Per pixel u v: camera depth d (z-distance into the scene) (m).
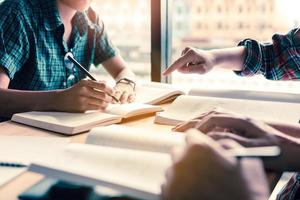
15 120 0.94
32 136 0.81
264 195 0.32
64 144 0.75
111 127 0.73
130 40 1.76
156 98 1.15
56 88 1.37
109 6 1.79
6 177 0.57
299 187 0.82
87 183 0.44
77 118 0.91
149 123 0.94
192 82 1.54
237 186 0.33
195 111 0.95
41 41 1.28
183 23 1.74
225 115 0.58
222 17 1.65
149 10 1.75
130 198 0.45
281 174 0.54
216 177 0.34
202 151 0.36
